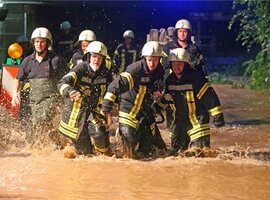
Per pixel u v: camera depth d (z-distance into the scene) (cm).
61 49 1583
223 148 1052
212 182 808
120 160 935
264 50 1950
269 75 1994
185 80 955
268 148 1062
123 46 1548
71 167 882
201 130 959
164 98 968
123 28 2473
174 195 744
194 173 856
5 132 1072
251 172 868
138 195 741
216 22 3944
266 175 850
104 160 931
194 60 1098
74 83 947
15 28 1542
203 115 964
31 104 1024
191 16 3672
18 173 842
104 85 970
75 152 961
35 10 1623
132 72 934
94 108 967
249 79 2306
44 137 1021
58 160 927
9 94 1119
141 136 966
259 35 1878
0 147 1006
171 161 930
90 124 955
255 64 2089
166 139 1141
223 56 3631
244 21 1902
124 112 948
